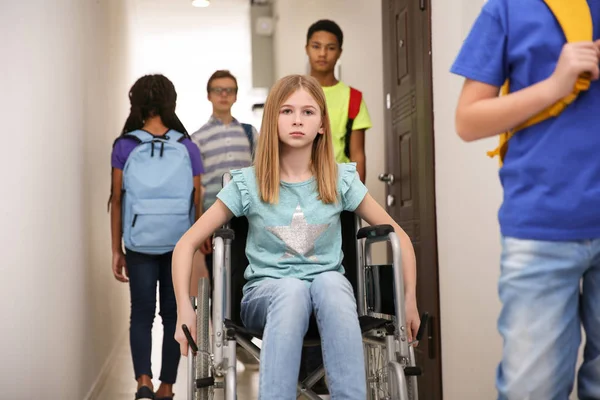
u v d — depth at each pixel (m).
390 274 1.81
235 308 2.05
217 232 1.72
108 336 4.21
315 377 1.94
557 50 1.26
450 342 3.00
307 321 1.66
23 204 2.21
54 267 2.60
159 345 5.20
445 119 3.02
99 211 3.83
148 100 3.24
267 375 1.57
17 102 2.17
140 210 3.07
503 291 1.30
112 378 4.02
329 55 3.51
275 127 1.89
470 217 2.73
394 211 3.84
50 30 2.62
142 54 8.47
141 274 3.12
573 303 1.27
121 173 3.20
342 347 1.60
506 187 1.32
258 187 1.91
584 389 1.33
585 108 1.25
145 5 7.01
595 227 1.23
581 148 1.24
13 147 2.12
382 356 1.92
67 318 2.82
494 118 1.28
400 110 3.70
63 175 2.79
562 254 1.24
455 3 2.88
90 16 3.61
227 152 3.73
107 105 4.35
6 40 2.08
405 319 1.73
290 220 1.89
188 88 10.02
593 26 1.28
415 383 1.69
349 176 1.97
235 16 7.50
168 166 3.13
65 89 2.87
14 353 2.09
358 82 5.03
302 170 1.95
